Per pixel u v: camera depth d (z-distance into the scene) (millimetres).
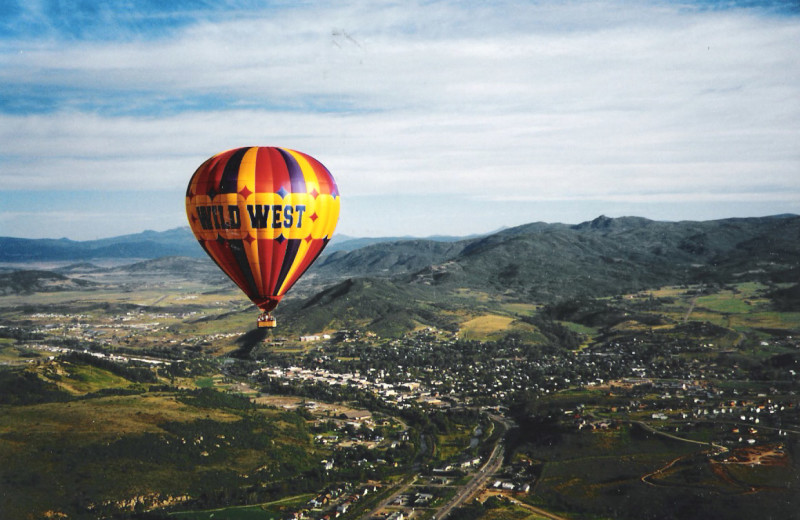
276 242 109125
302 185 108750
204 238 111562
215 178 107625
